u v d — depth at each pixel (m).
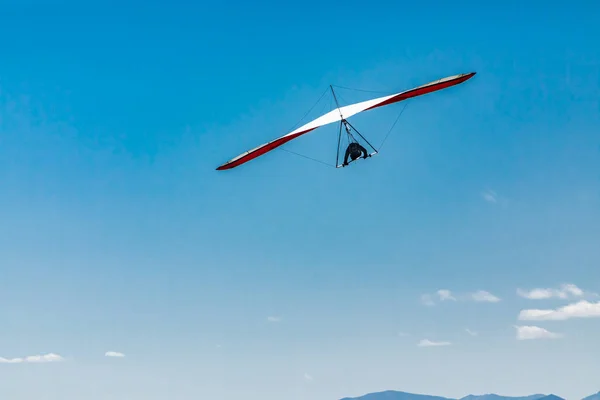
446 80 51.62
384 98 51.56
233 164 54.75
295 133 51.28
